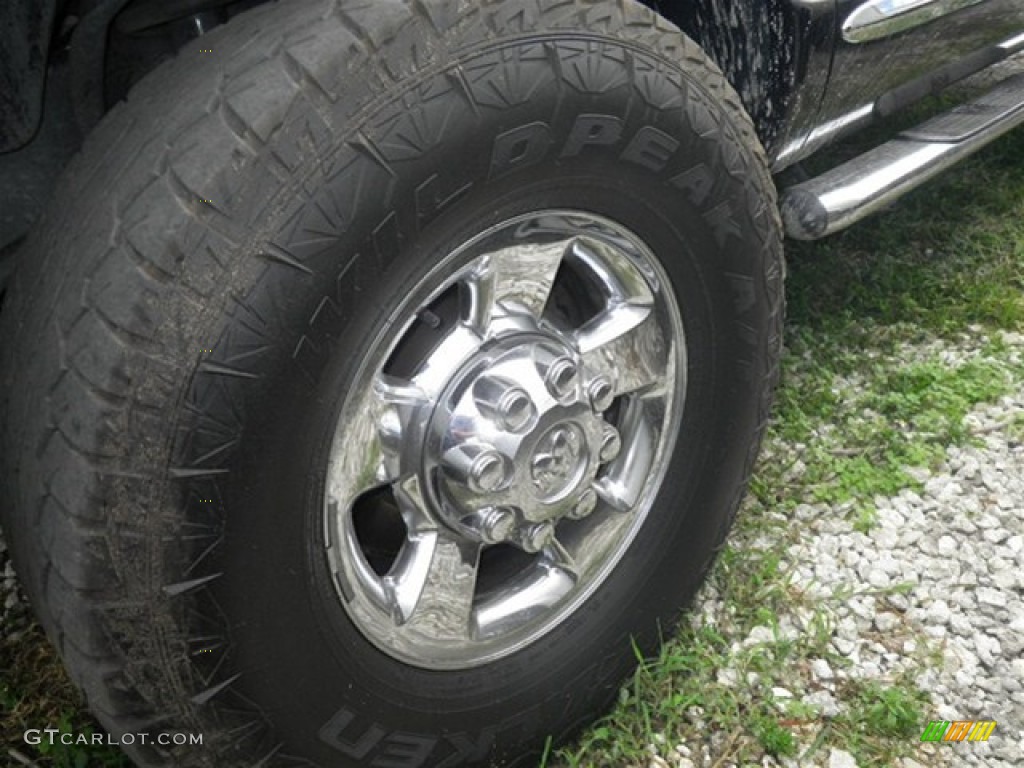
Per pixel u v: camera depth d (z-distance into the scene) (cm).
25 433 177
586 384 218
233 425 169
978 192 459
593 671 242
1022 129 489
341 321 177
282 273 169
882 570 296
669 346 229
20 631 268
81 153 193
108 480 167
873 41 279
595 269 219
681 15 273
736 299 233
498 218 192
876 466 329
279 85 173
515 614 227
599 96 192
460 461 203
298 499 181
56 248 182
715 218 220
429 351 203
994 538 307
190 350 166
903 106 347
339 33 177
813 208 292
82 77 204
